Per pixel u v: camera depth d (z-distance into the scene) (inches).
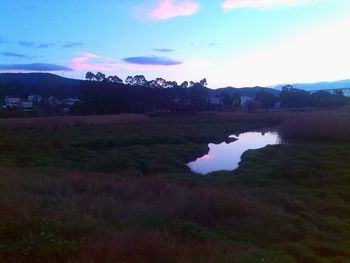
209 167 1206.3
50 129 2203.5
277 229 426.9
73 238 344.2
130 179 684.1
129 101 4365.2
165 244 327.0
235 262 299.0
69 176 651.5
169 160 1177.4
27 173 692.1
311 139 1754.4
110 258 292.8
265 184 788.0
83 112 3976.4
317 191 683.4
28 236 337.4
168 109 4525.1
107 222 402.6
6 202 414.3
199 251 324.2
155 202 504.4
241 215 455.8
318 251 376.2
